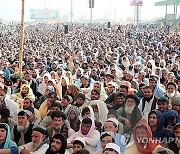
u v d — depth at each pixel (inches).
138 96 303.1
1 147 216.1
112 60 623.5
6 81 418.6
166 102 256.7
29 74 407.8
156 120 206.4
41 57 687.1
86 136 224.2
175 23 1808.6
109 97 292.8
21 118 239.6
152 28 2126.0
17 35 1625.2
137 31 1808.6
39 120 271.7
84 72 462.3
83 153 199.2
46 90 351.6
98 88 326.3
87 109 253.1
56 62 593.9
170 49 861.8
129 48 861.8
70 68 576.7
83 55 714.8
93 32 1849.2
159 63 530.9
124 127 230.4
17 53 786.8
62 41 1268.5
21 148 217.2
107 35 1565.0
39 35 1633.9
